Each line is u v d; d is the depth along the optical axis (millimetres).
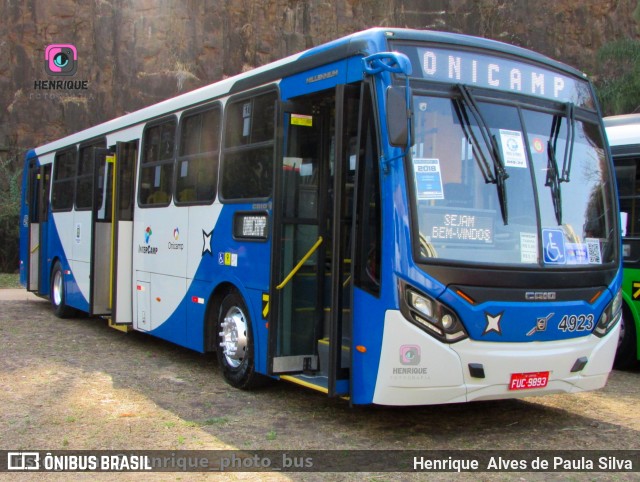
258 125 6891
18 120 24016
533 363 5383
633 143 8602
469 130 5504
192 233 8023
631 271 8508
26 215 14750
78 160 11586
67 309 12297
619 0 25438
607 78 20641
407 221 5184
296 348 6391
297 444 5516
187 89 24609
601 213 6125
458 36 5750
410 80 5418
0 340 10070
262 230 6656
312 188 6496
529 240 5531
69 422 6062
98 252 10086
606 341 5898
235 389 7289
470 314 5191
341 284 5680
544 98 6020
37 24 24344
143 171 9391
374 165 5395
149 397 6934
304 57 6270
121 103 24500
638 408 6785
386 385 5203
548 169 5809
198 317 7855
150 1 24953
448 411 6566
